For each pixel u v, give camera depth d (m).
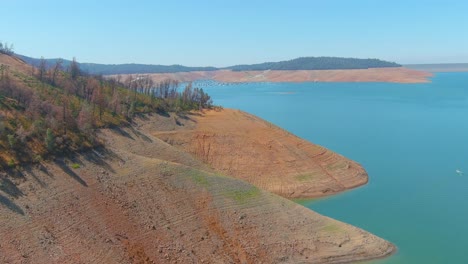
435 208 74.94
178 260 48.19
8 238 41.81
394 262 55.59
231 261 50.31
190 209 54.97
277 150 93.75
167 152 75.88
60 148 55.22
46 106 63.50
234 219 55.72
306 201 79.00
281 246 53.94
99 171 55.06
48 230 44.47
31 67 98.44
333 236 57.66
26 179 48.66
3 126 53.16
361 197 80.88
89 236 45.91
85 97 84.62
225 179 61.94
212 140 93.50
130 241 47.69
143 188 55.25
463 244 61.09
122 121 80.25
